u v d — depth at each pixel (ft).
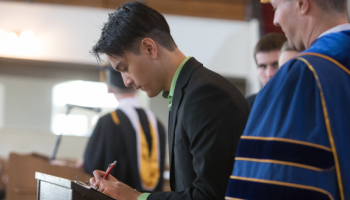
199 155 4.54
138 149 11.02
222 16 22.21
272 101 3.66
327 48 3.76
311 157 3.34
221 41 21.85
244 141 3.67
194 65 5.28
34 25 20.85
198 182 4.46
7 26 20.71
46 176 4.94
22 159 10.14
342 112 3.50
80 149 30.58
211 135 4.58
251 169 3.53
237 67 21.70
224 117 4.67
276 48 8.01
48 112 31.53
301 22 4.01
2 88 31.42
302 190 3.26
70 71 22.77
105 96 31.35
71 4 21.29
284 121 3.50
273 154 3.42
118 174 10.68
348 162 3.39
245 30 21.91
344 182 3.35
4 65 22.09
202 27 21.81
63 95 31.45
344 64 3.68
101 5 21.43
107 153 10.69
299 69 3.65
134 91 11.77
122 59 5.26
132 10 5.26
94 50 5.43
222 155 4.50
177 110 5.08
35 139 30.76
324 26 3.95
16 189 9.97
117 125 10.96
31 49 20.76
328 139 3.39
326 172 3.37
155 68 5.28
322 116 3.42
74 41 20.98
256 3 22.07
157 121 11.92
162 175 11.60
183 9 22.08
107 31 5.31
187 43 21.63
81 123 31.12
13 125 31.12
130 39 5.16
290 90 3.59
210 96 4.77
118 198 4.73
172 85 5.27
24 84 31.63
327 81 3.53
